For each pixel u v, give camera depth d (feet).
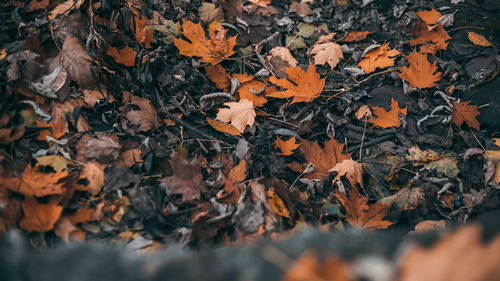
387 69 5.65
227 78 5.38
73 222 4.55
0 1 5.17
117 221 4.62
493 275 2.58
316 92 5.28
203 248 4.54
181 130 5.13
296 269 2.80
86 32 5.15
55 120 4.88
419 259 2.75
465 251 2.73
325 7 6.05
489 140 5.23
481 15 5.98
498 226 2.86
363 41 5.82
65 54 5.04
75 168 4.75
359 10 6.04
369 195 4.99
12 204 4.45
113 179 4.75
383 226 4.75
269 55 5.61
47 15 5.16
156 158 4.94
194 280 2.88
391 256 2.83
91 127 4.97
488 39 5.78
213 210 4.69
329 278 2.75
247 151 5.05
